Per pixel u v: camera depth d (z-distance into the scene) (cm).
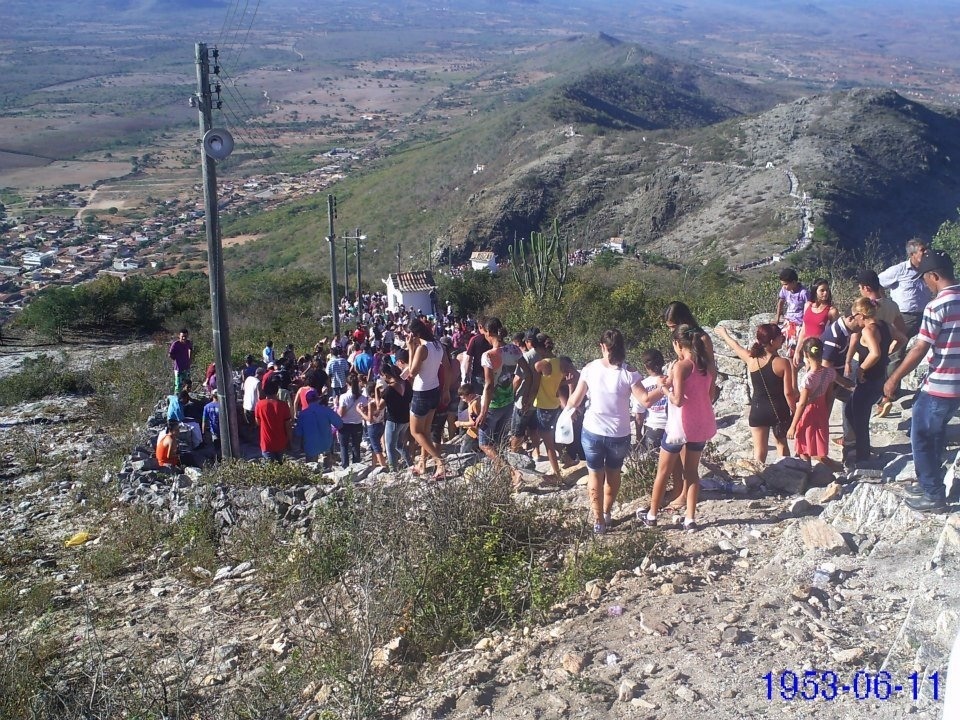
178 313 3027
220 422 1099
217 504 911
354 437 1002
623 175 8138
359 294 3253
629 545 576
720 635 455
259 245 8888
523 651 483
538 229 7738
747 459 736
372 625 529
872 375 645
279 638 606
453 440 1016
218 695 545
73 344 2586
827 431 658
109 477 1139
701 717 391
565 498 731
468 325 1805
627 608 505
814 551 529
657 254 5850
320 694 501
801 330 808
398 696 482
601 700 419
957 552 464
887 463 658
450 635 535
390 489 716
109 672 599
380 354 1370
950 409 519
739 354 713
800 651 429
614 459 610
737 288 1811
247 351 2128
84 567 882
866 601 469
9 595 820
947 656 391
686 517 611
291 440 1076
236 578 775
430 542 623
